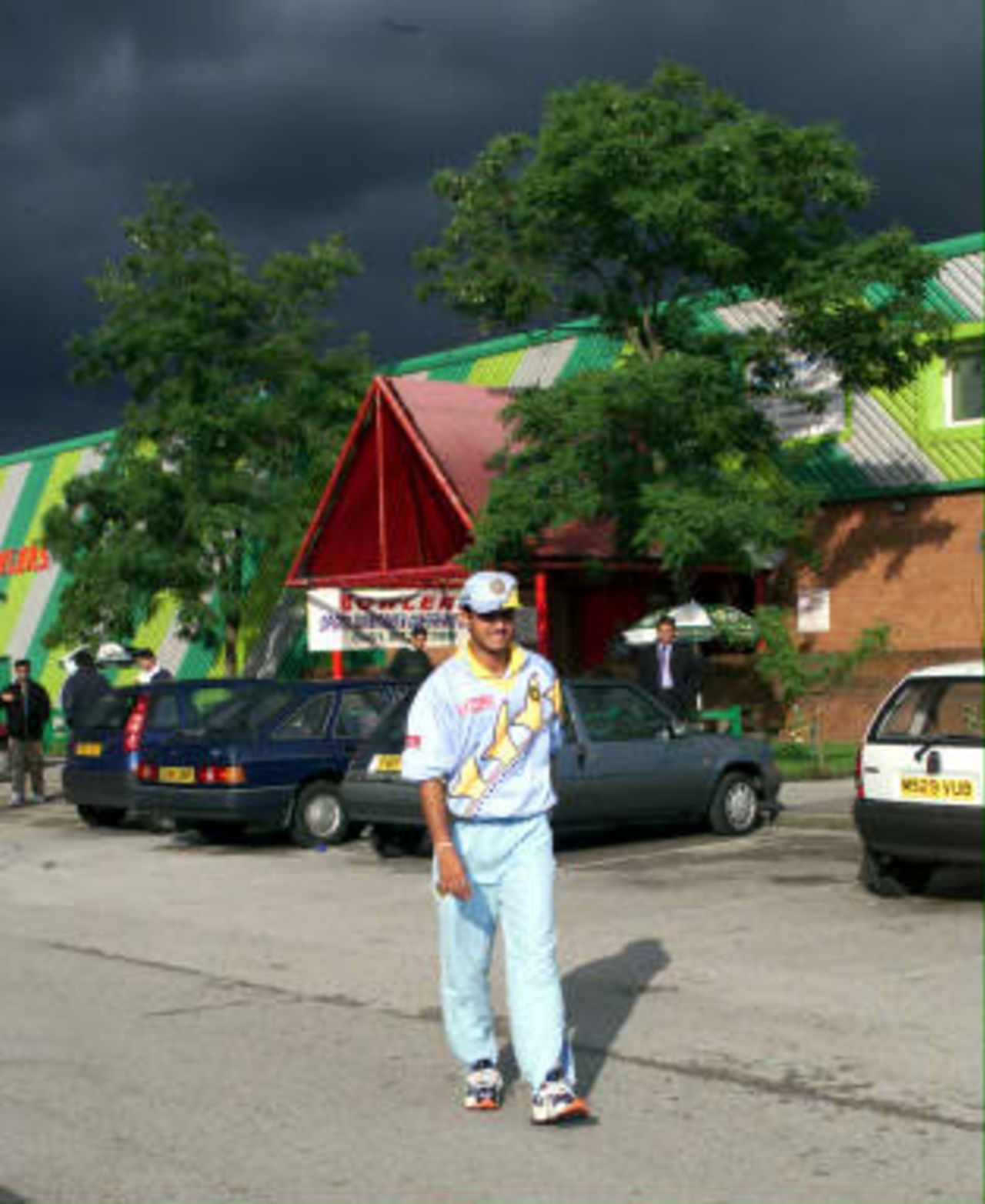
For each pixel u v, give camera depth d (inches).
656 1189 205.9
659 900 442.3
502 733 232.7
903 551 938.7
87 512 1262.3
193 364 1213.1
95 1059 280.7
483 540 823.1
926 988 320.5
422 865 544.7
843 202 804.6
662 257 828.0
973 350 911.0
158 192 1207.6
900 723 420.5
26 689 861.2
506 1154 221.5
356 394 1269.7
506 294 837.2
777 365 874.1
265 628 1325.0
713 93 803.4
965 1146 223.1
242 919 446.0
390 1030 301.7
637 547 847.1
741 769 593.9
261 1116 242.1
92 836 687.7
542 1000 233.8
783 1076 261.6
